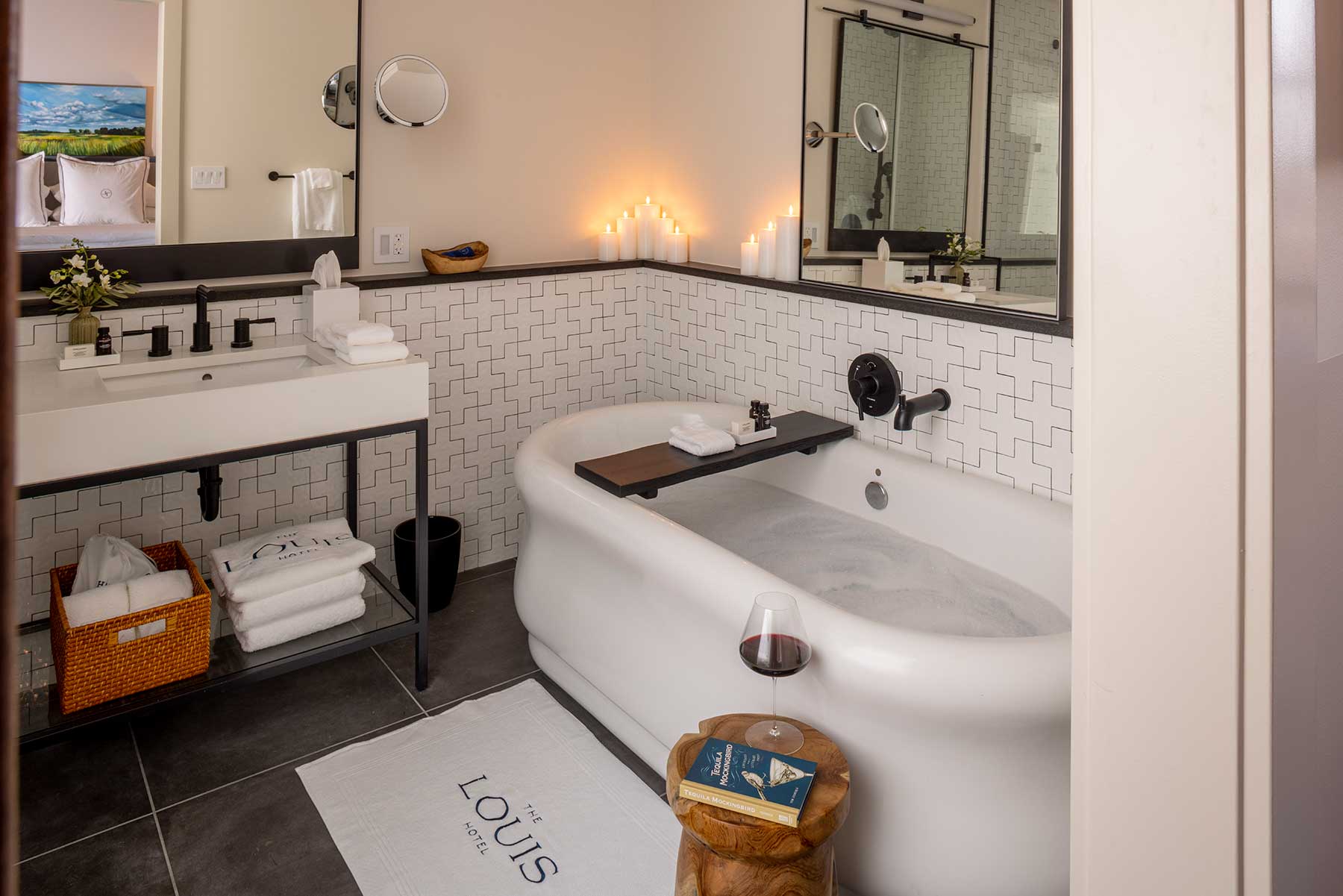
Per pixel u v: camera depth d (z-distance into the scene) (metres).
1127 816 0.92
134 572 2.60
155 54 2.78
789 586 2.05
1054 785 1.80
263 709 2.75
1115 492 0.89
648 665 2.41
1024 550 2.58
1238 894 0.85
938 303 2.89
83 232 2.74
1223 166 0.78
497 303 3.58
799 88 3.36
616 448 3.36
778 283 3.39
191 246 2.95
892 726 1.83
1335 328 0.92
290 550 2.75
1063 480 2.62
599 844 2.21
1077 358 0.90
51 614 2.51
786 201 3.47
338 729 2.66
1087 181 0.87
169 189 2.88
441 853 2.17
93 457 2.24
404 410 2.72
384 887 2.07
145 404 2.29
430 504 3.58
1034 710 1.72
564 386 3.85
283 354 2.92
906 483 2.92
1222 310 0.79
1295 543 0.84
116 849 2.17
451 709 2.76
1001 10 2.67
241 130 2.98
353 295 3.07
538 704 2.79
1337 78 0.88
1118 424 0.88
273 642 2.65
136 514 2.92
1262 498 0.80
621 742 2.61
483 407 3.63
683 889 1.76
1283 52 0.77
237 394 2.42
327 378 2.56
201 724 2.67
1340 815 1.03
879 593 2.61
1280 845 0.87
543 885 2.08
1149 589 0.87
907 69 2.95
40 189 2.65
